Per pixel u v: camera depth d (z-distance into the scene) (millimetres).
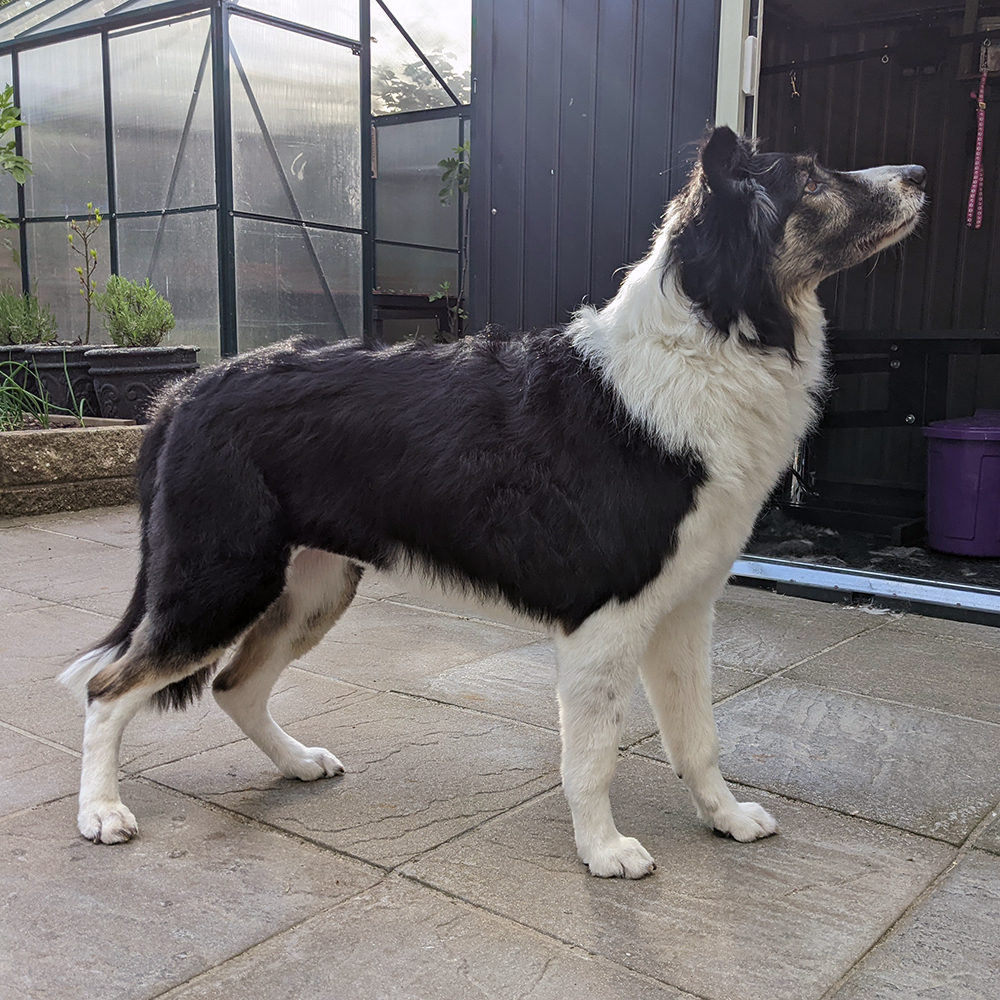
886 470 7707
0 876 2297
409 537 2465
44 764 2924
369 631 4398
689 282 2273
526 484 2312
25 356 8672
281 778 2893
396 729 3287
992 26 6906
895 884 2324
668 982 1928
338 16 9500
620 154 5297
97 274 9906
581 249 5516
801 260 2365
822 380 2559
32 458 6770
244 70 8688
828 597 5016
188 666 2562
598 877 2332
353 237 9984
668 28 5043
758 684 3750
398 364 2561
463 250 11398
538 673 3852
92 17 9297
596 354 2367
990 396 7262
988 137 7129
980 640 4348
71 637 4172
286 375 2605
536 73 5527
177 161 8961
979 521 5895
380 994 1879
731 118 4914
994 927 2141
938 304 7523
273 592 2594
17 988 1878
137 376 7926
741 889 2295
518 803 2740
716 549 2367
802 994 1896
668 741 2609
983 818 2678
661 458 2240
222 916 2141
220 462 2537
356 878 2318
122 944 2027
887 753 3119
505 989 1896
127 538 6160
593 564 2270
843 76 7539
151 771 2932
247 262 8984
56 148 9938
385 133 11836
